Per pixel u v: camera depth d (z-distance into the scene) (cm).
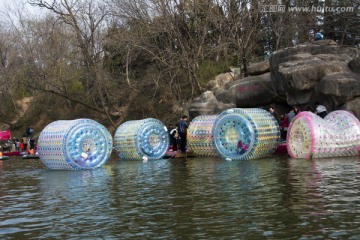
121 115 4247
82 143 1864
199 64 3800
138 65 4384
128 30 3831
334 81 2175
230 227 754
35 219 881
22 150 3825
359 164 1542
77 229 785
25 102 5272
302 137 1861
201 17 3522
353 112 2134
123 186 1273
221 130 2027
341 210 834
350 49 2558
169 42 3678
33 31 4659
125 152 2262
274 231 716
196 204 955
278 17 3541
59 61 4441
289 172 1400
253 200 964
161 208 932
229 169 1584
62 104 4831
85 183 1384
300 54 2528
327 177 1244
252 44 3297
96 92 4441
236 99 2778
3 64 4953
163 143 2297
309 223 753
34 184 1432
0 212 967
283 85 2436
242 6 3278
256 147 1936
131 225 799
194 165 1816
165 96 4109
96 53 4038
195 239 695
